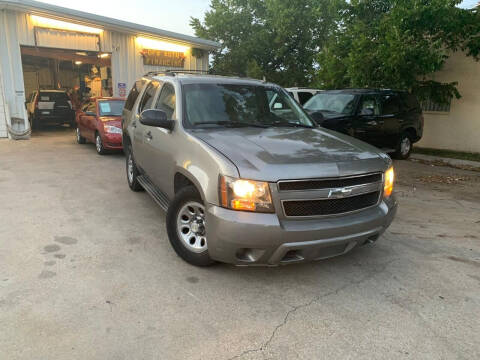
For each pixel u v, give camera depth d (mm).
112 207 5559
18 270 3600
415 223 5367
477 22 10805
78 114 11641
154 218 5148
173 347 2625
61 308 3016
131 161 6293
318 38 27328
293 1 26719
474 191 7457
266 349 2641
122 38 14773
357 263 4008
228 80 4934
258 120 4480
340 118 8680
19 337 2660
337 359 2562
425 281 3666
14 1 11180
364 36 11844
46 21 12695
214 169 3295
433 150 12984
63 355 2508
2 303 3049
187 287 3410
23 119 12641
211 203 3283
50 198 5926
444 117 13031
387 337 2809
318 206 3262
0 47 11859
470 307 3232
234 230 3125
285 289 3447
